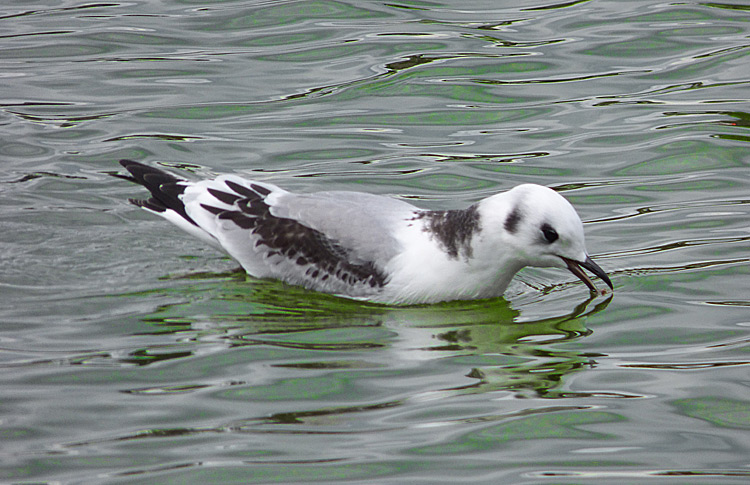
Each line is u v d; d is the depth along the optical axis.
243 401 10.01
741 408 9.92
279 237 13.46
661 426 9.57
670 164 16.61
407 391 10.26
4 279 12.98
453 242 12.66
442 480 8.62
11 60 19.94
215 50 20.67
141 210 15.34
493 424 9.59
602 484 8.58
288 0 23.16
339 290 13.14
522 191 12.47
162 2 23.17
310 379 10.51
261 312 12.47
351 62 20.09
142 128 17.64
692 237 14.40
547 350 11.36
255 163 16.55
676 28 21.44
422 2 23.17
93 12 22.64
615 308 12.59
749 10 22.31
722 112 18.08
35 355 10.98
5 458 8.88
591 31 21.42
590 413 9.83
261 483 8.56
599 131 17.69
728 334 11.66
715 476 8.70
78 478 8.60
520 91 19.03
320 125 17.97
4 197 15.25
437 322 12.25
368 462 8.91
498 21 22.08
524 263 12.66
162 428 9.46
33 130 17.39
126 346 11.28
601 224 14.88
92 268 13.52
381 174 16.25
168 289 13.05
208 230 13.77
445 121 18.17
